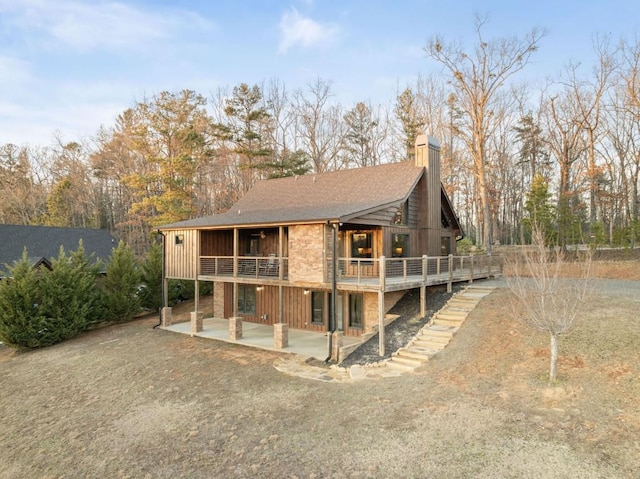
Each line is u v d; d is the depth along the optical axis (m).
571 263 17.73
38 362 15.12
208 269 18.47
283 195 21.38
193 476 6.68
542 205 24.78
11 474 7.36
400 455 6.77
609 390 7.97
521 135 41.25
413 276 16.20
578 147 31.81
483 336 11.72
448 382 9.63
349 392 9.80
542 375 9.02
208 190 39.97
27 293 17.27
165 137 33.59
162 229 19.30
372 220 14.72
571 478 5.80
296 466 6.71
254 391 10.44
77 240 28.77
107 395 11.09
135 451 7.75
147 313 23.31
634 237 24.73
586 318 11.27
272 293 18.84
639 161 29.84
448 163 34.91
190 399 10.24
